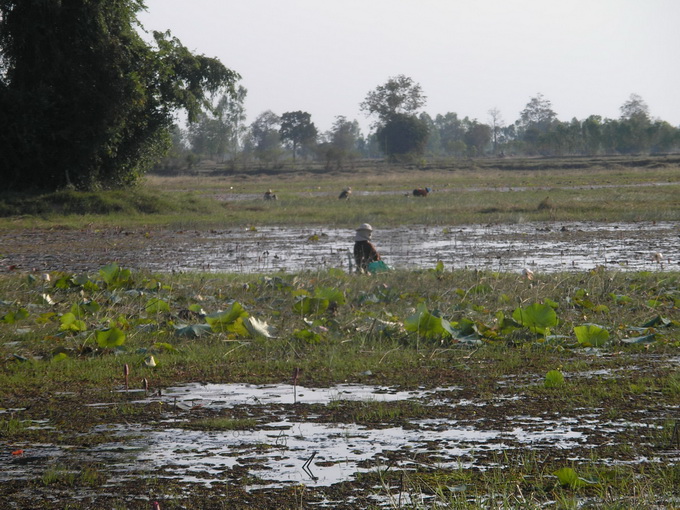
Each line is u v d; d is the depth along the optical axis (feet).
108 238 280.72
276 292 140.46
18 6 390.42
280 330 107.86
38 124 393.29
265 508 48.80
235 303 105.60
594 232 276.00
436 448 59.82
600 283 139.85
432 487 51.70
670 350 94.79
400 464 56.39
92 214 372.17
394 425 66.13
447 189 638.53
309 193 616.80
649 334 100.37
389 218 346.54
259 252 229.86
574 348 96.78
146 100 435.94
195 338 105.70
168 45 466.70
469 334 101.04
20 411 72.23
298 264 199.52
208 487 52.47
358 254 178.40
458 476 53.42
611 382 79.41
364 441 61.87
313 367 89.10
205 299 133.80
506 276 155.02
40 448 61.36
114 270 143.54
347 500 49.93
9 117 392.47
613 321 110.63
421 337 101.24
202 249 240.73
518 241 249.96
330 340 102.32
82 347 97.09
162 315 120.06
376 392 77.71
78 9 390.63
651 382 78.79
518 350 95.96
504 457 57.41
